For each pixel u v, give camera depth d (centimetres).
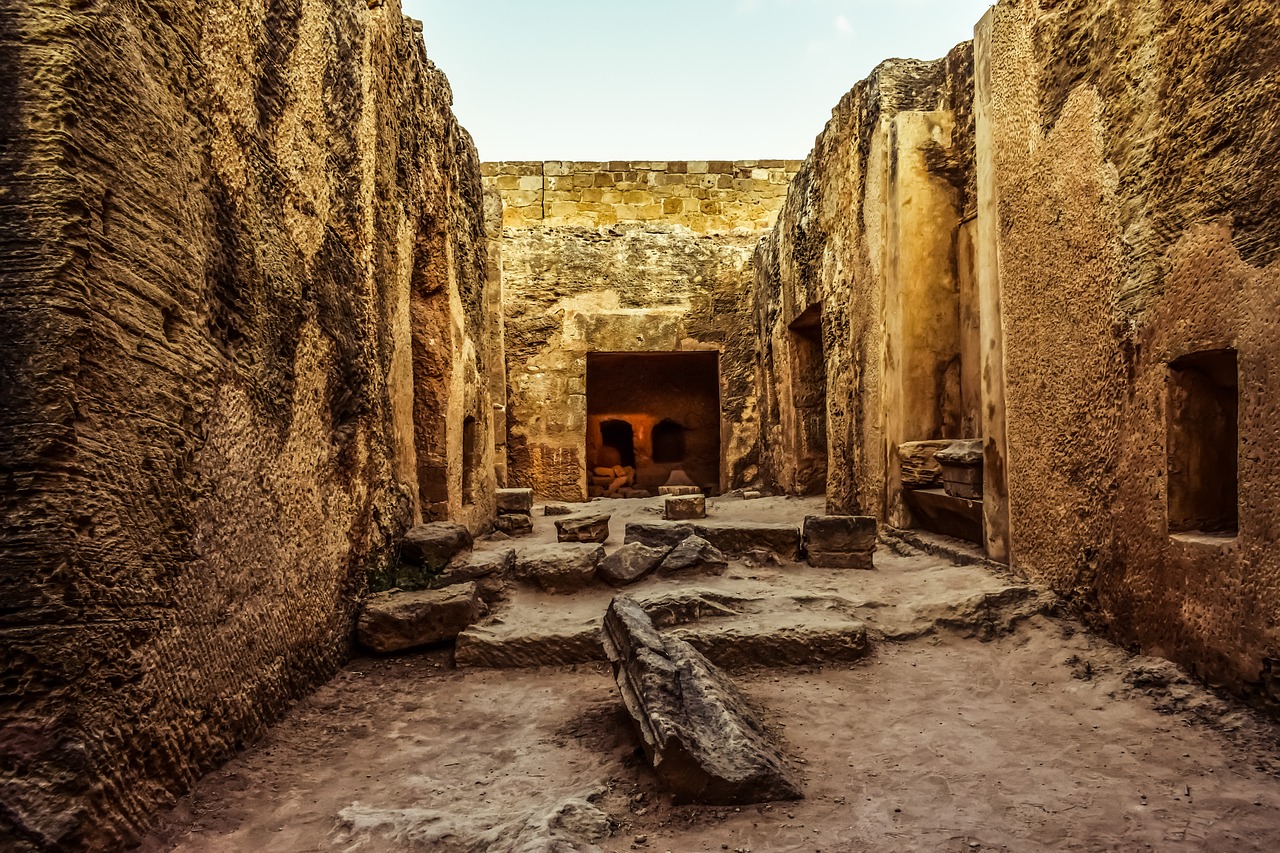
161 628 243
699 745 259
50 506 203
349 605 414
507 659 405
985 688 362
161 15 255
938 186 673
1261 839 223
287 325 348
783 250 1112
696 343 1359
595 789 257
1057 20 441
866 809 246
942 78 706
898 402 683
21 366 202
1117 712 323
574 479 1327
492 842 218
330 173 408
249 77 318
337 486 405
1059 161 439
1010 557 498
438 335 657
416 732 319
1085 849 220
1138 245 371
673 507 844
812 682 376
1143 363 368
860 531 561
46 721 200
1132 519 378
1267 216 295
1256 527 301
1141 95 369
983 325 539
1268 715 295
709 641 400
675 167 1611
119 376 227
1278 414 290
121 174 229
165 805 239
